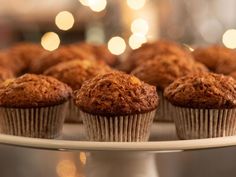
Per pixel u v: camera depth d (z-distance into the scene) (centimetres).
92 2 114
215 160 72
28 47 84
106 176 50
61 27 116
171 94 52
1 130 54
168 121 58
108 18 130
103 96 48
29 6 139
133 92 49
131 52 78
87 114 49
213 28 138
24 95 52
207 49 74
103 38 128
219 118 51
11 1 138
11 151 77
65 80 59
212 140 44
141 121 49
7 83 53
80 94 50
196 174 66
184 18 136
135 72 61
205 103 50
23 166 70
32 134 53
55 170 68
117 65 81
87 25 132
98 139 50
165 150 43
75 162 71
